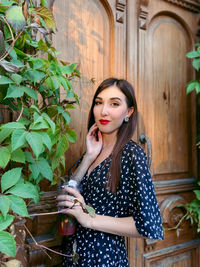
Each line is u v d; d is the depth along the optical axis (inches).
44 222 44.7
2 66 22.5
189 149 67.6
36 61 28.3
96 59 52.5
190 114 68.1
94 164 39.2
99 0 53.6
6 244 21.8
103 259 33.4
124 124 38.1
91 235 34.6
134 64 57.1
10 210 28.3
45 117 25.9
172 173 63.7
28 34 32.5
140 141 57.0
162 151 61.8
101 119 37.4
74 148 48.7
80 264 34.1
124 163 35.0
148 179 34.1
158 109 61.4
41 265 43.4
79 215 32.5
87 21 51.5
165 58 63.4
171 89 64.2
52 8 46.3
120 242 36.4
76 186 34.9
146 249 56.8
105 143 39.8
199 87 59.9
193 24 68.9
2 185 23.9
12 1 27.3
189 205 62.1
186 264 64.9
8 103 31.0
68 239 37.8
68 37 48.6
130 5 57.0
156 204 34.3
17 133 23.5
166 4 63.5
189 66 68.3
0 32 22.5
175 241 62.4
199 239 67.1
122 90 37.4
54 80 29.6
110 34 54.9
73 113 48.8
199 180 67.2
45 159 32.3
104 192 35.0
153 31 61.6
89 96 51.1
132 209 34.1
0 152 24.6
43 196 44.1
